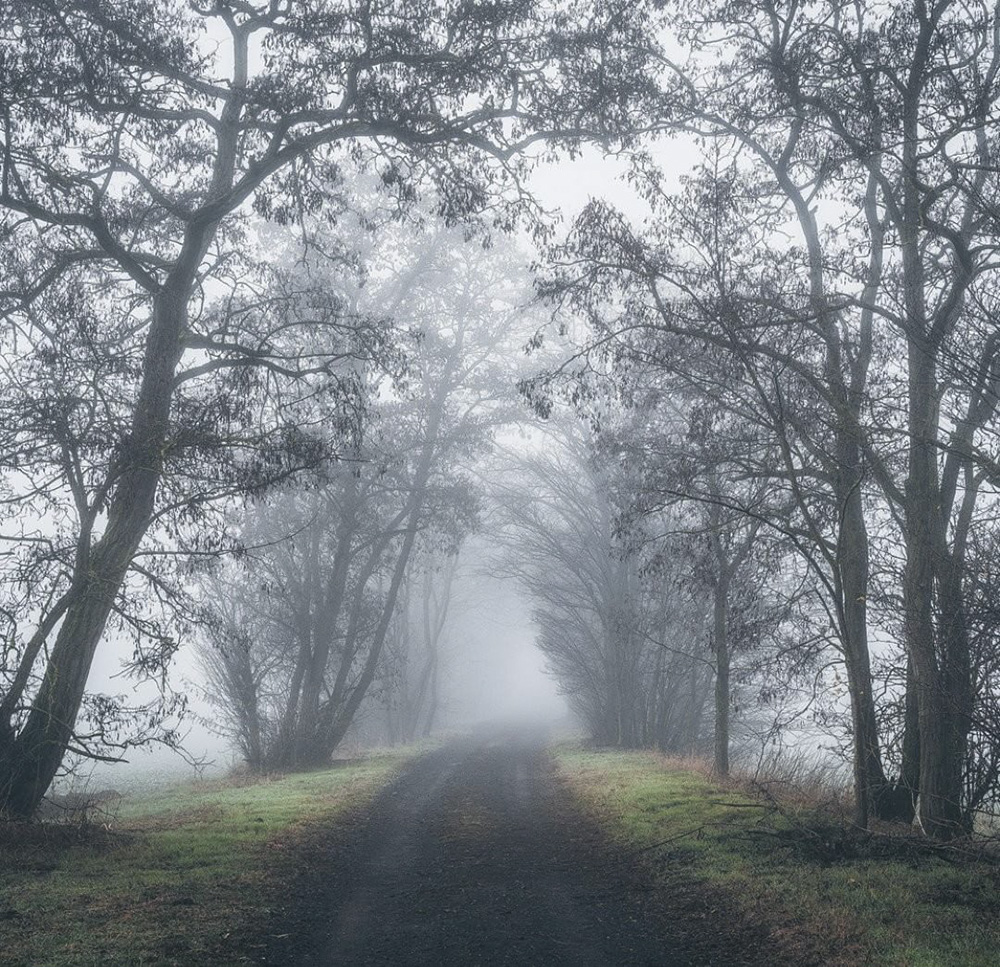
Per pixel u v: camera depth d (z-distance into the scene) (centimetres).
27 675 1412
